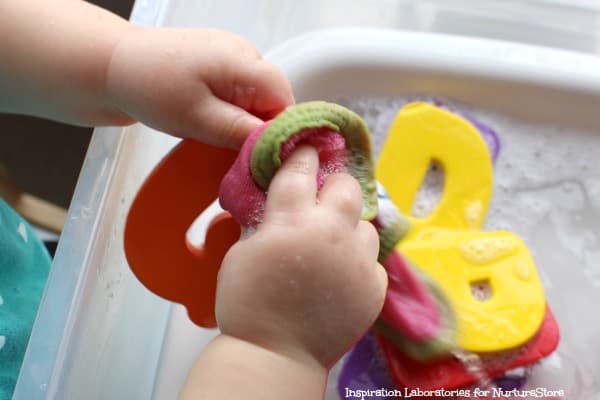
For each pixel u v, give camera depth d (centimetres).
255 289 38
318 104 39
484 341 46
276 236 38
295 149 39
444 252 48
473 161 52
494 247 48
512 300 47
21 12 44
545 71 53
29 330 52
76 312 44
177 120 42
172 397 48
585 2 56
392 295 45
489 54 53
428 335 46
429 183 52
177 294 44
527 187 53
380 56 53
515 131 54
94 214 45
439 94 54
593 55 54
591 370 50
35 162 65
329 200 39
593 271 52
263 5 56
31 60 44
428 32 56
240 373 38
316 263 38
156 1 49
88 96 44
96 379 46
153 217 43
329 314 38
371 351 49
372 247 39
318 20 57
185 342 49
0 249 53
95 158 46
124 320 48
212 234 43
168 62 42
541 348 47
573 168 54
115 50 43
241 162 39
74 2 45
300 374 38
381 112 54
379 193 44
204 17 52
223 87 42
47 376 43
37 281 55
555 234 53
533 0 56
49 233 64
